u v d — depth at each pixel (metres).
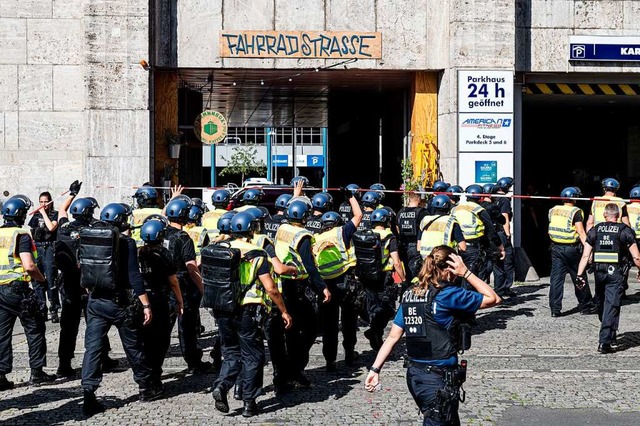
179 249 9.30
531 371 9.67
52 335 12.39
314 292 9.16
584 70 19.61
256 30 18.53
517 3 19.36
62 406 8.29
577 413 7.87
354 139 31.03
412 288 5.89
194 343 9.66
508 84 18.77
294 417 7.82
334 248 9.70
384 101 25.67
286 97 25.70
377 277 10.12
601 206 14.33
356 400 8.45
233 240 8.02
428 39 19.02
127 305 8.11
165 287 8.61
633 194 15.21
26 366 10.27
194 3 18.33
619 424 7.52
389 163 24.94
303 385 8.98
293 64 18.72
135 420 7.74
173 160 18.67
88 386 7.91
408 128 21.58
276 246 9.05
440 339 5.71
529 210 25.66
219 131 18.94
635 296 15.98
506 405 8.16
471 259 12.62
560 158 31.45
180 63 18.33
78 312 9.67
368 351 11.00
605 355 10.59
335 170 34.72
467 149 18.67
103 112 17.69
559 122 31.19
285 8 18.64
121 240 8.16
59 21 18.16
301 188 11.33
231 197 11.99
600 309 11.01
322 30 18.73
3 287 8.91
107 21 17.64
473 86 18.64
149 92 17.89
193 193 22.86
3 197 18.08
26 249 8.91
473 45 18.62
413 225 11.89
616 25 19.59
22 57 18.09
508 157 18.80
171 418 7.81
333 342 9.74
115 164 17.73
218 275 7.80
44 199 13.27
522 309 14.38
